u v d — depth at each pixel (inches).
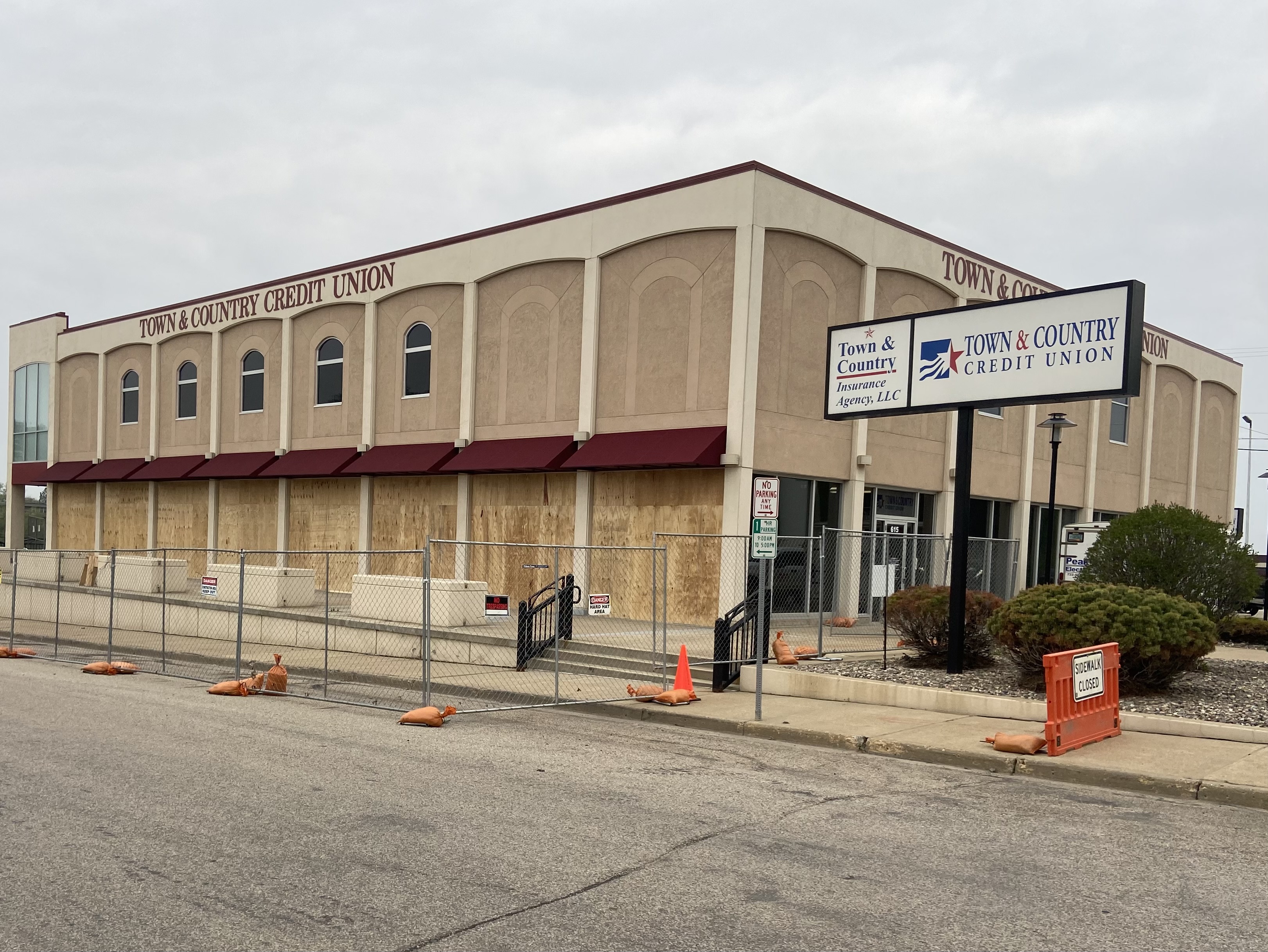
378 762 366.9
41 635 878.4
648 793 326.3
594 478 863.7
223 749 385.1
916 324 588.7
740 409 764.0
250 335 1226.0
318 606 858.8
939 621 571.8
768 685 561.0
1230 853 270.5
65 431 1535.4
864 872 246.7
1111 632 461.7
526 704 536.1
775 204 783.1
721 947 196.4
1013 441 1045.8
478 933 201.2
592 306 861.8
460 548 962.7
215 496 1255.5
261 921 205.9
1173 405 1341.0
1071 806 324.8
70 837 264.4
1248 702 465.7
